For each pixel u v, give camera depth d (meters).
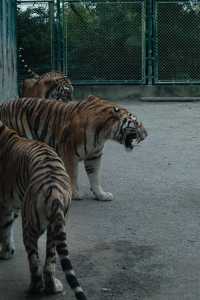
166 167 11.47
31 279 6.02
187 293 6.21
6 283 6.36
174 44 21.62
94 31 21.53
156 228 8.11
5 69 17.86
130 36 21.59
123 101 21.41
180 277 6.58
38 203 5.58
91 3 21.45
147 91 21.78
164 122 16.75
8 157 6.33
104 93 21.75
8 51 18.64
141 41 21.61
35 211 5.63
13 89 19.73
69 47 21.56
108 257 7.10
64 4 21.38
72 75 21.67
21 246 7.37
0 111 9.75
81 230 8.00
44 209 5.54
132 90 21.78
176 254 7.21
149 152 12.81
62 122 9.16
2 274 6.57
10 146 6.37
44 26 21.47
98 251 7.29
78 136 8.89
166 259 7.06
